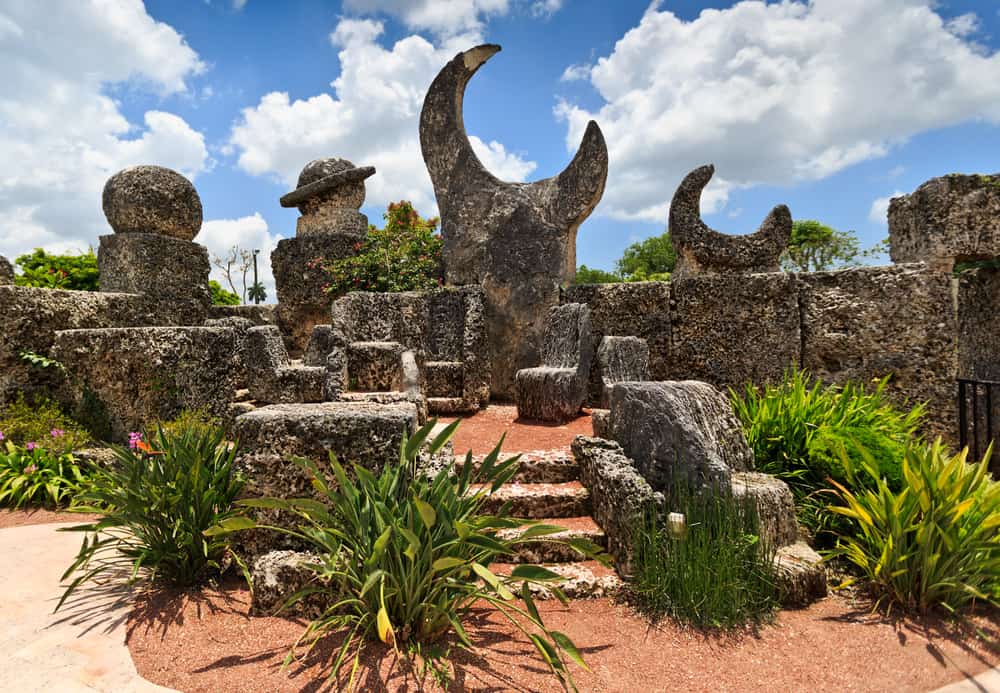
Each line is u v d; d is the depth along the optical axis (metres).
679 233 7.22
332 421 3.29
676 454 3.59
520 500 3.97
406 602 2.54
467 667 2.46
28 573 3.43
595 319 7.41
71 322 6.16
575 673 2.51
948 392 6.14
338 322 7.11
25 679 2.37
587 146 7.78
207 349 5.73
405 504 2.82
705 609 2.99
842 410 4.54
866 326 6.47
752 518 3.33
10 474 4.84
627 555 3.30
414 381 6.27
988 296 7.56
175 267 8.02
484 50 8.38
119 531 3.77
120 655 2.55
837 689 2.46
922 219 6.26
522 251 7.86
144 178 7.83
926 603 3.07
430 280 9.05
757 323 6.86
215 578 3.32
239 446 3.41
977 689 2.45
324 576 2.63
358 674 2.37
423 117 8.59
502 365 7.89
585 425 5.94
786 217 7.18
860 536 3.53
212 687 2.32
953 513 3.00
